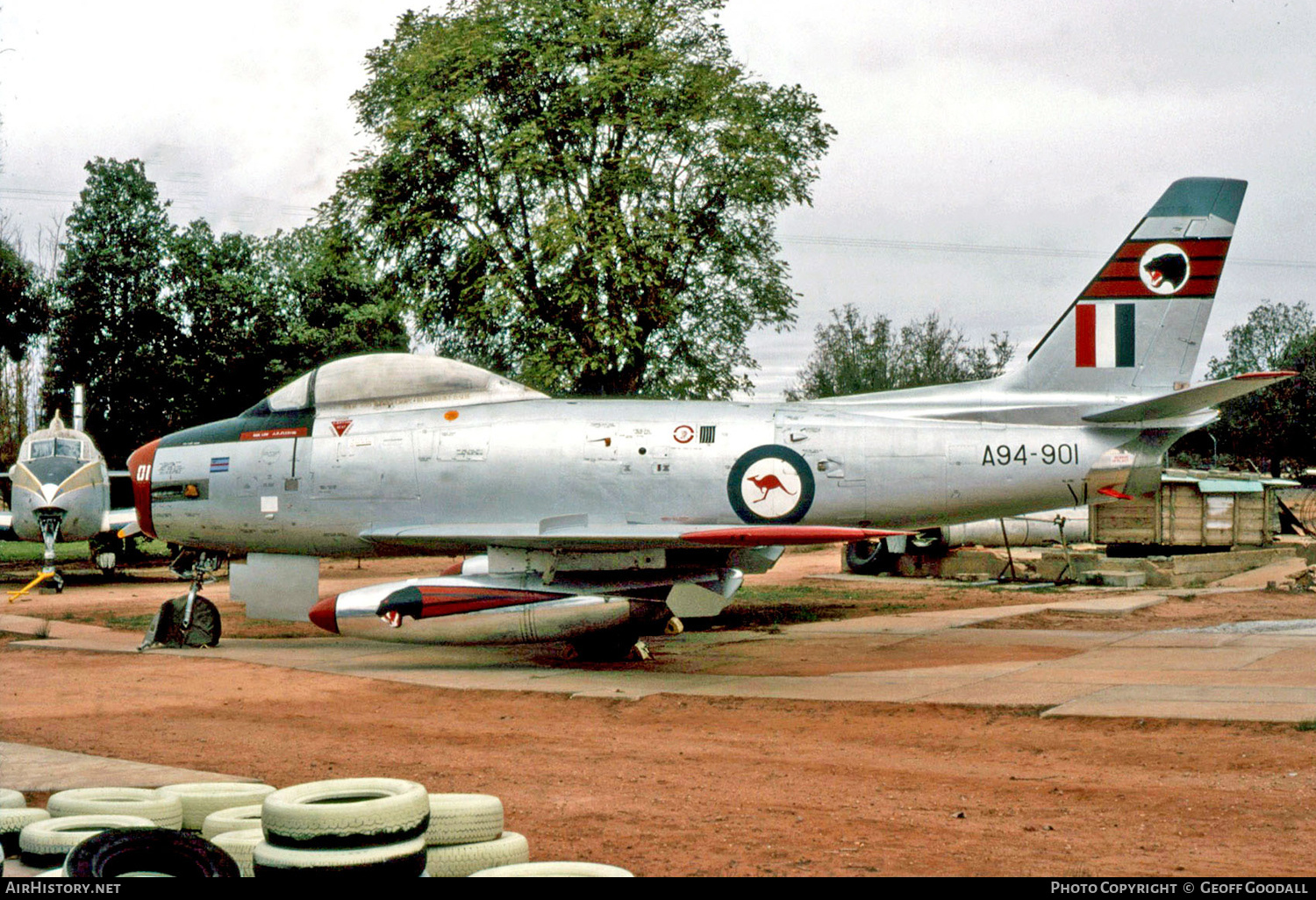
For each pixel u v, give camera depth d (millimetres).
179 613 15906
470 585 13750
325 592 24422
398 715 10742
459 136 26672
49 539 25312
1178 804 6789
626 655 14219
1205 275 15227
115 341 50125
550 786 7715
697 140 26734
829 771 8086
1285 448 69562
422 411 15562
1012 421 15156
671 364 28969
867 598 21594
